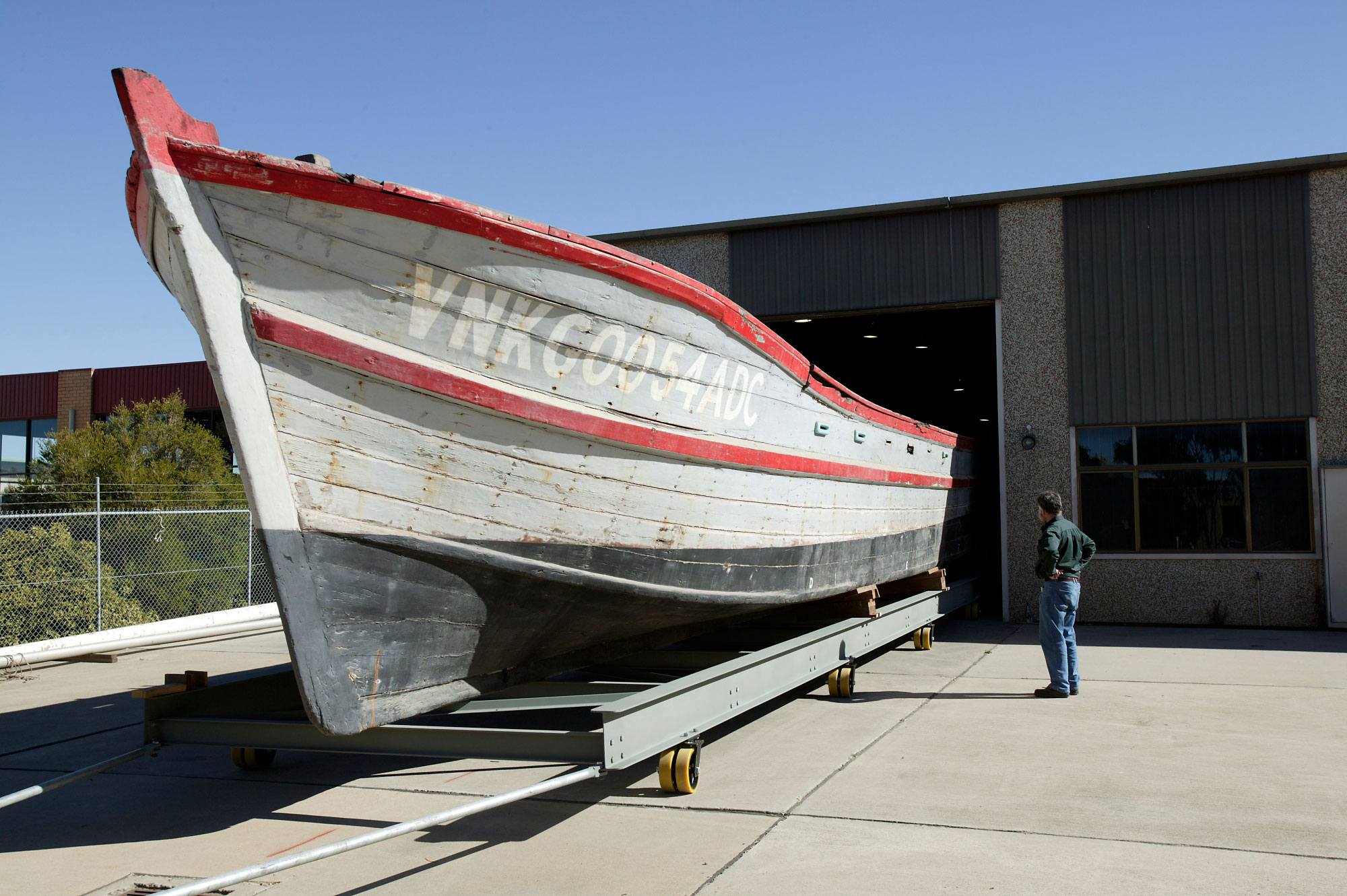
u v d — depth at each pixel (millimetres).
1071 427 11508
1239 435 10992
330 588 4000
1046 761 5156
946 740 5672
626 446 4914
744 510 5902
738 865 3676
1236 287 10969
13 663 8711
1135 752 5348
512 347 4383
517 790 3848
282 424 3844
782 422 6172
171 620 11125
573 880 3572
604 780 4980
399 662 4309
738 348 5492
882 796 4547
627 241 13164
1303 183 10797
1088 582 11367
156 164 3488
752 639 7582
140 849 4035
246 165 3596
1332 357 10633
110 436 15766
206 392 22906
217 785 5066
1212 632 10461
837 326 14703
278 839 4133
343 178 3734
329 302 3904
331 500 3984
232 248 3689
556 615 5027
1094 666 8375
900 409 22219
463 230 4047
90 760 5629
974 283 11859
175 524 12766
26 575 10141
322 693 3965
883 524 8430
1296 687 7242
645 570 5281
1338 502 10531
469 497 4395
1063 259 11586
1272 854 3730
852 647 7121
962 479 11602
